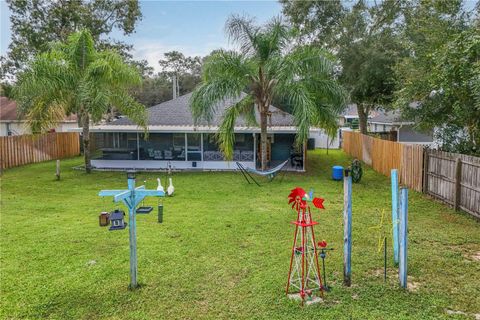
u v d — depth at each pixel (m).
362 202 10.10
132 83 15.44
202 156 17.22
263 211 9.23
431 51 10.46
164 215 8.84
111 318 4.28
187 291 4.91
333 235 7.23
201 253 6.29
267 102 14.59
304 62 13.25
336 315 4.26
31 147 19.06
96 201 10.38
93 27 25.92
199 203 10.16
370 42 19.66
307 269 5.25
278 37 13.54
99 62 14.10
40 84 13.57
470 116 9.27
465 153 10.11
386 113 22.45
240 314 4.33
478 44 8.03
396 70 12.35
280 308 4.44
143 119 15.61
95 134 18.03
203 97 13.03
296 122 12.75
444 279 5.21
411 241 6.80
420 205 9.62
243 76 13.57
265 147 14.82
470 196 8.52
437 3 10.40
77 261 5.96
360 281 5.16
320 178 14.41
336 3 22.91
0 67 24.48
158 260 5.98
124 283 5.16
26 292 4.91
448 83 8.96
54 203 10.13
